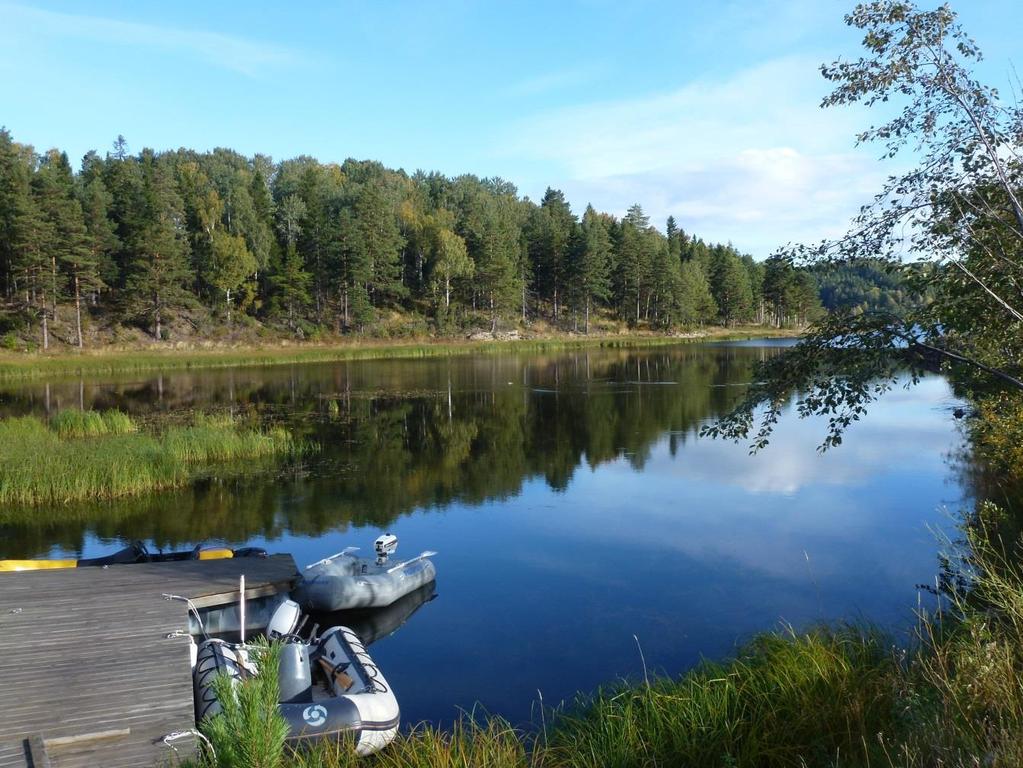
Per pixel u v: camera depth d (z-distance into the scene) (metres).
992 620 5.58
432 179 141.50
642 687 6.30
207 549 11.12
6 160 58.22
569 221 91.56
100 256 55.59
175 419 24.09
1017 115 5.77
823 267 6.89
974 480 15.24
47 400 29.67
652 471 17.28
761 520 13.16
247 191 89.38
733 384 34.34
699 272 90.19
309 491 15.61
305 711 5.64
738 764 4.98
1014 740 3.58
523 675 7.64
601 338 75.25
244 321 61.47
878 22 5.97
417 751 5.26
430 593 10.02
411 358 55.03
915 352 6.73
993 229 6.00
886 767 4.28
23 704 5.52
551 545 12.02
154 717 5.34
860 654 6.09
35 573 9.30
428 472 17.33
